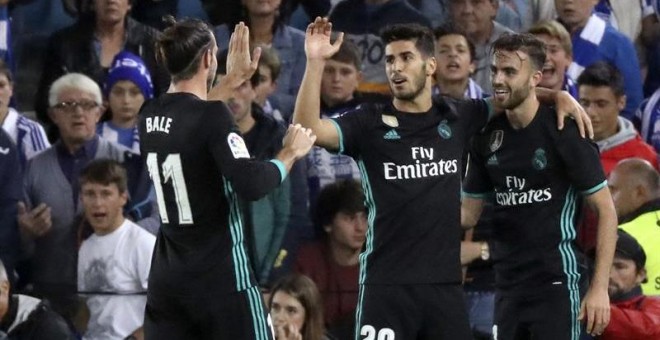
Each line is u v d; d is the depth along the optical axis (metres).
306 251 29.77
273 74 32.31
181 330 22.83
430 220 23.55
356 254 29.61
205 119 22.16
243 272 22.70
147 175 31.55
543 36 33.78
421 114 23.75
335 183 29.88
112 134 32.69
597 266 24.36
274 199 29.77
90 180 29.67
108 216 29.77
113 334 29.59
